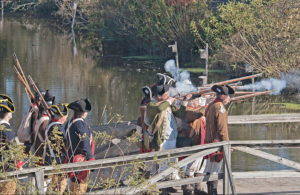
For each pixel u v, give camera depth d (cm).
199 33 3722
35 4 8419
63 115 834
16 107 2141
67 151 809
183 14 4041
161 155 812
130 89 2742
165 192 914
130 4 4459
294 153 1433
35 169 716
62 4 6706
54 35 5872
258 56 2920
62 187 814
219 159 888
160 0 4131
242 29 3125
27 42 5112
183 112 930
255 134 1705
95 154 1082
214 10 4150
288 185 962
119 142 1097
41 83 2889
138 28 4516
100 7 5600
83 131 812
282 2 2850
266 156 854
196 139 951
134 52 4750
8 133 778
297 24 2773
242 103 2328
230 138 1658
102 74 3319
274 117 1614
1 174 699
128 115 2047
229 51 3112
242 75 3134
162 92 911
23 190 721
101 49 4797
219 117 878
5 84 2759
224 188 856
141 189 781
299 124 1838
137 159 793
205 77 2638
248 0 3503
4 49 4491
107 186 779
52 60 3941
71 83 2919
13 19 7944
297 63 2745
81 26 6209
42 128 851
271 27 2850
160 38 4184
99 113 2083
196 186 924
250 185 962
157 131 893
